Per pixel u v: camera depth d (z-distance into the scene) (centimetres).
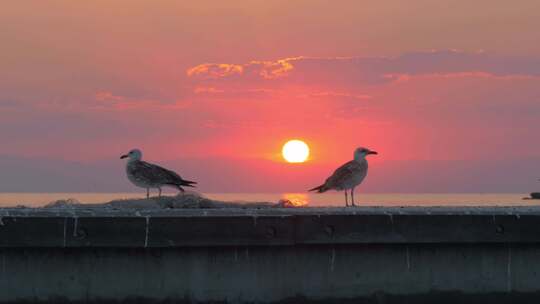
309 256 1570
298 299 1561
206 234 1512
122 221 1491
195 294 1530
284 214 1548
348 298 1579
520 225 1614
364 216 1565
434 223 1590
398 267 1600
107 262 1512
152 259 1523
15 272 1490
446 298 1616
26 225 1467
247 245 1532
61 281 1500
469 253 1630
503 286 1636
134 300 1516
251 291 1546
